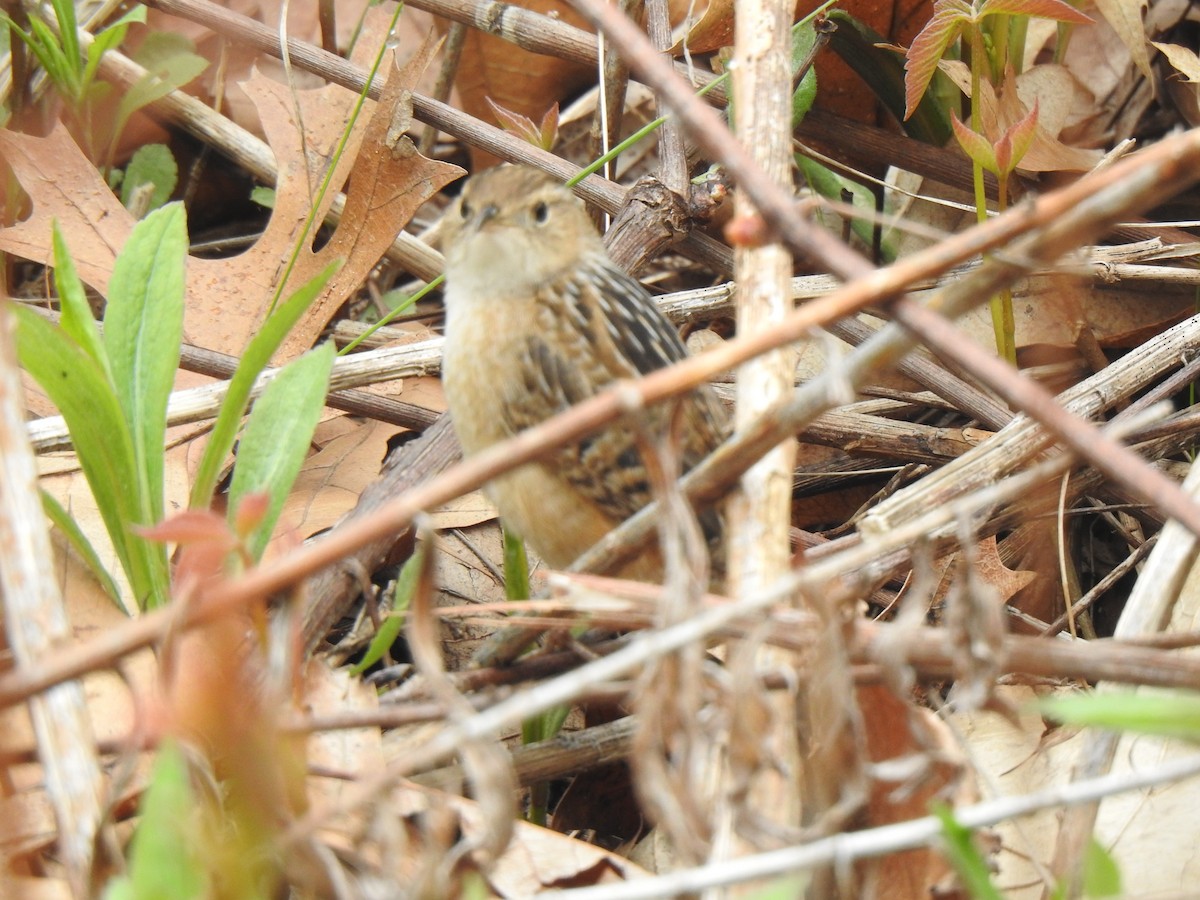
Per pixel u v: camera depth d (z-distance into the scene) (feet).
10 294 32.17
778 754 14.76
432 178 30.45
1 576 16.17
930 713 18.56
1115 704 13.39
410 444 26.78
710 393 24.34
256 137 36.27
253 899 13.98
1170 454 28.63
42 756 15.84
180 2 33.32
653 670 14.43
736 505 17.66
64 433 24.53
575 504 22.91
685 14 38.14
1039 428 23.35
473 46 37.14
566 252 24.56
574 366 23.40
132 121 34.83
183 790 13.64
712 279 34.71
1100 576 28.86
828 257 15.15
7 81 33.12
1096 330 30.81
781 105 20.53
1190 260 31.12
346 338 32.24
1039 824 19.92
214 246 35.27
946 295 15.85
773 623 15.28
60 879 17.47
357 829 16.84
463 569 27.55
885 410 30.30
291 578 14.71
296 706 18.57
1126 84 34.94
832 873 16.46
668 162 30.45
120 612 21.95
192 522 17.02
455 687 21.07
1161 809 19.39
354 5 39.04
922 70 26.40
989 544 25.70
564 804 23.45
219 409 26.08
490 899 18.52
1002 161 26.03
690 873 13.85
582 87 38.04
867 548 15.17
